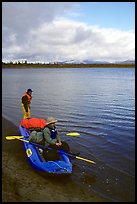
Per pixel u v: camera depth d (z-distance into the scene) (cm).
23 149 919
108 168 780
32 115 1533
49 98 2288
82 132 1165
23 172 726
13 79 5244
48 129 762
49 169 689
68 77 6244
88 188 658
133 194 634
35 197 593
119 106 1862
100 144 999
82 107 1817
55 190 637
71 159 797
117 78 5641
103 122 1359
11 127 1226
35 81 4650
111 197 619
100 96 2448
